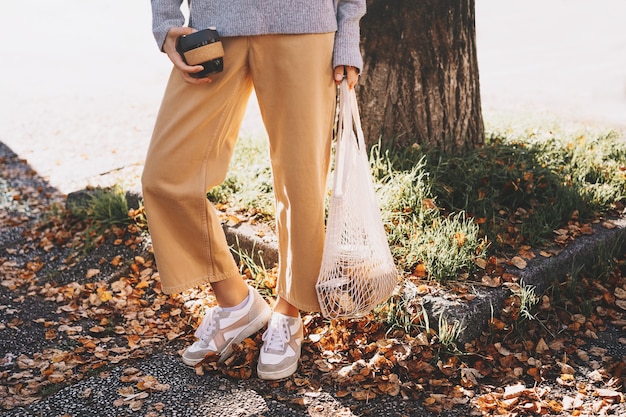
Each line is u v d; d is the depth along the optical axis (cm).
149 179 224
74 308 316
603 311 289
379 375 245
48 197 480
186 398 236
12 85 841
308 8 213
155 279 332
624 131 483
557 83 692
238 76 221
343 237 237
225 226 328
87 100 751
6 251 384
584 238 311
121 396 238
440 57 350
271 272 307
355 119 234
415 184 331
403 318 266
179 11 223
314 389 239
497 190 329
